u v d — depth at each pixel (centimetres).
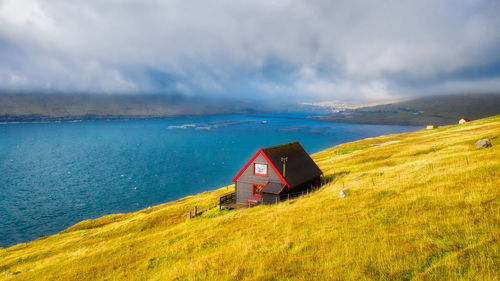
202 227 3234
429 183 2755
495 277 1119
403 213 2100
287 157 4728
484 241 1409
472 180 2472
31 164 19075
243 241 2347
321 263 1597
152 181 14400
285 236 2217
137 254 2839
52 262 3369
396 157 6094
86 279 2425
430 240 1560
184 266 2075
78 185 13712
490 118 11462
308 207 2936
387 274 1343
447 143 6144
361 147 11138
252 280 1552
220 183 13938
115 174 16012
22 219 9431
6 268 3756
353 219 2222
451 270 1253
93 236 4800
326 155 10756
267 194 4241
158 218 5122
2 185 13738
